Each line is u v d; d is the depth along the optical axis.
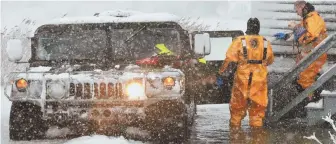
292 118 10.02
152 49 8.28
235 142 7.73
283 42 11.76
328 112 9.12
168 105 7.52
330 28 12.30
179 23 8.31
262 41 8.82
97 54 8.30
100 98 7.36
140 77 7.32
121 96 7.33
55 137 7.93
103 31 8.31
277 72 10.24
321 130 8.90
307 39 10.01
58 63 8.25
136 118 7.44
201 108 12.09
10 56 8.16
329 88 9.65
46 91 7.41
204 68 10.05
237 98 8.95
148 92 7.30
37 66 8.22
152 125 7.54
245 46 8.77
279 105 9.92
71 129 7.92
